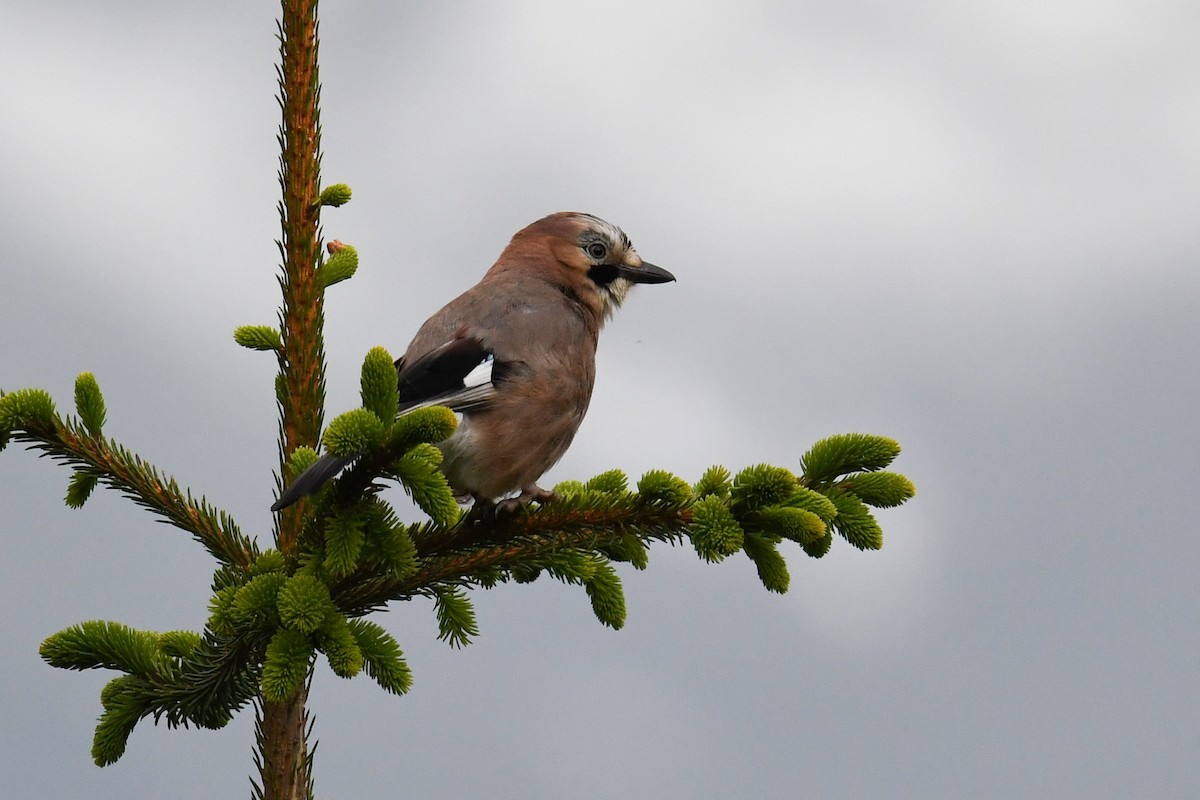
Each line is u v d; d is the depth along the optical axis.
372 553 6.61
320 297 7.65
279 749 6.69
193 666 6.71
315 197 7.66
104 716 6.76
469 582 7.93
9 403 6.96
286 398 7.60
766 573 7.30
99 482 7.31
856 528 7.21
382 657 6.41
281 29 7.61
